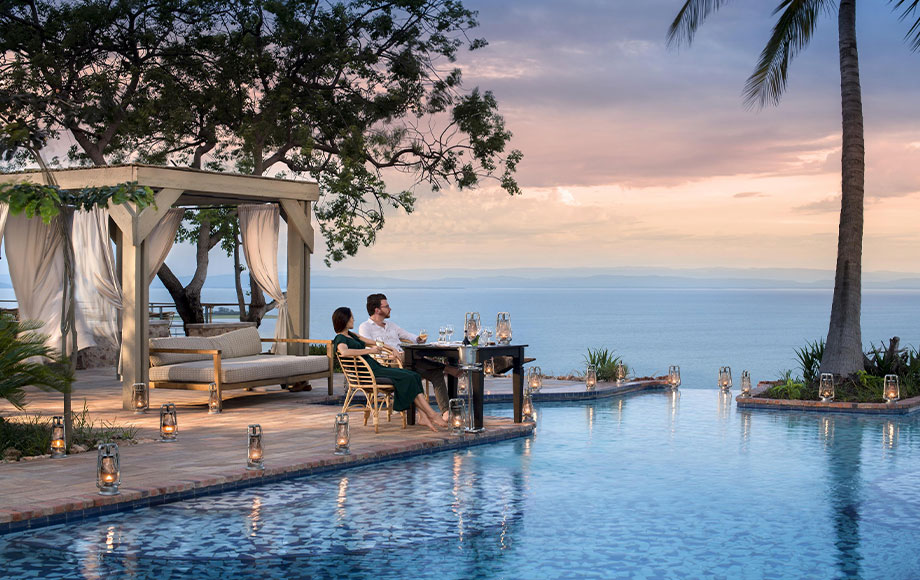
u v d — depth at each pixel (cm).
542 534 523
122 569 451
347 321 891
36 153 730
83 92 1912
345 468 716
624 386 1359
